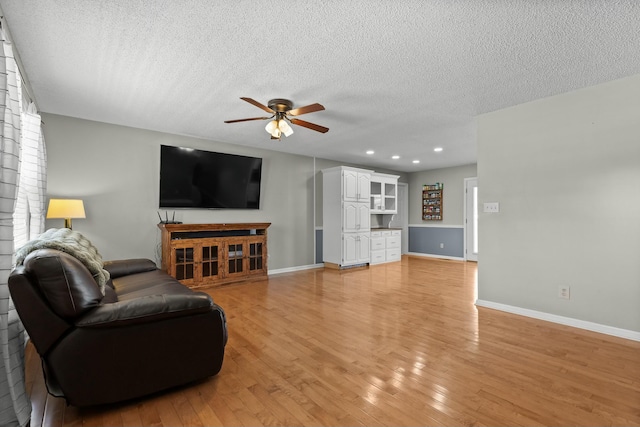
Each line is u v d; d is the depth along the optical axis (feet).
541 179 10.12
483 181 11.55
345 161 21.81
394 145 16.90
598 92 9.02
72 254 6.39
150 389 5.67
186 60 7.76
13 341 5.26
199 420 5.18
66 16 6.04
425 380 6.40
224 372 6.75
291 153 19.17
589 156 9.17
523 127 10.54
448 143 16.34
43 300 5.02
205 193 15.49
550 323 9.73
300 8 5.77
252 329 9.25
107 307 5.43
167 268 13.37
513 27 6.29
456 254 23.71
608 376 6.54
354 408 5.49
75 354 5.12
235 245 15.51
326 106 10.87
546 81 8.83
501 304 11.06
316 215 20.58
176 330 5.90
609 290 8.85
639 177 8.39
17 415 4.84
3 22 5.94
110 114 11.87
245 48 7.20
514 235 10.75
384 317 10.34
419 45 7.00
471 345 8.11
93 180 12.66
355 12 5.87
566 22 6.10
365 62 7.80
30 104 8.79
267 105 10.57
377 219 25.62
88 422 5.14
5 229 5.13
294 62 7.82
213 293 13.51
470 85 9.11
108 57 7.63
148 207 14.03
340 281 16.05
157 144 14.24
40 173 9.70
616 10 5.70
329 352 7.71
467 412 5.36
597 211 9.05
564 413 5.32
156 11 5.90
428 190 25.46
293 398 5.79
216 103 10.66
